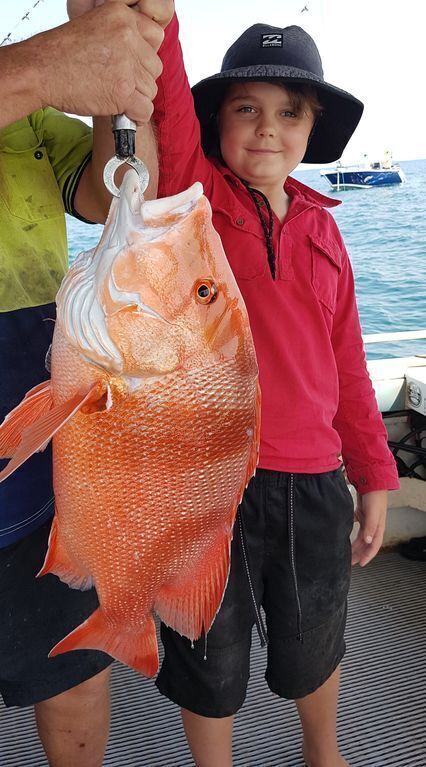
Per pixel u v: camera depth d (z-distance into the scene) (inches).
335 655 69.2
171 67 53.8
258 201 66.4
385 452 72.9
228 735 66.5
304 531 64.0
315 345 65.8
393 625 100.4
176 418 36.7
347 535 67.8
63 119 56.9
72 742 58.9
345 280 72.4
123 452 37.2
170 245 35.0
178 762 75.1
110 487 38.1
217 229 65.6
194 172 62.4
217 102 69.6
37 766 74.2
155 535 38.9
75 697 57.0
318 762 71.6
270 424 62.6
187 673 64.0
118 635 41.8
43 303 52.4
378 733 79.6
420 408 113.8
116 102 37.8
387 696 85.8
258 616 62.9
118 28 36.8
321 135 77.2
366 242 467.5
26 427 36.4
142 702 84.9
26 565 54.1
